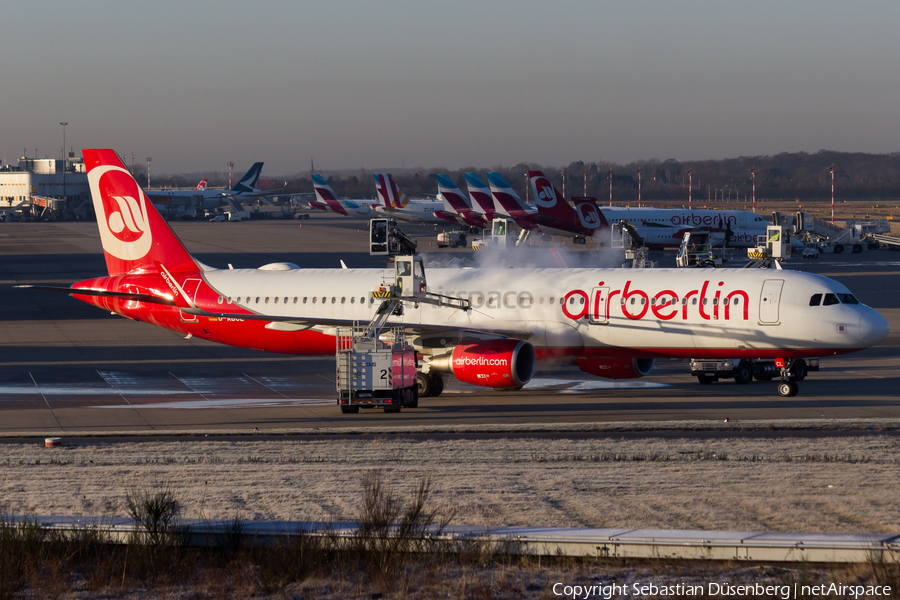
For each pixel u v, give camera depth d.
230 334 168.88
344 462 95.94
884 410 130.12
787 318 139.25
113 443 109.94
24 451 104.50
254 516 72.94
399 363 133.62
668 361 186.12
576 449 101.75
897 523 68.94
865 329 137.62
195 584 59.69
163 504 69.56
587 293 150.25
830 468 89.38
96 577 60.16
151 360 187.25
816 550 60.69
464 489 81.19
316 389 155.12
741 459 95.19
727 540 62.06
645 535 63.75
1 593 57.62
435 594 57.06
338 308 161.12
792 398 141.75
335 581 59.69
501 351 140.25
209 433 116.81
